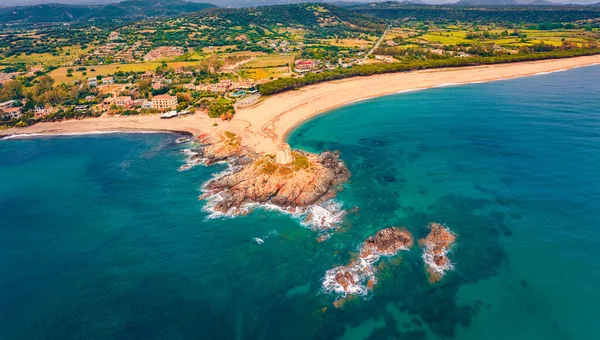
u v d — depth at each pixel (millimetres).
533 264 73438
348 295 69375
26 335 64688
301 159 115938
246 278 74750
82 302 70688
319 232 88438
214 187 111250
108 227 94250
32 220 99375
